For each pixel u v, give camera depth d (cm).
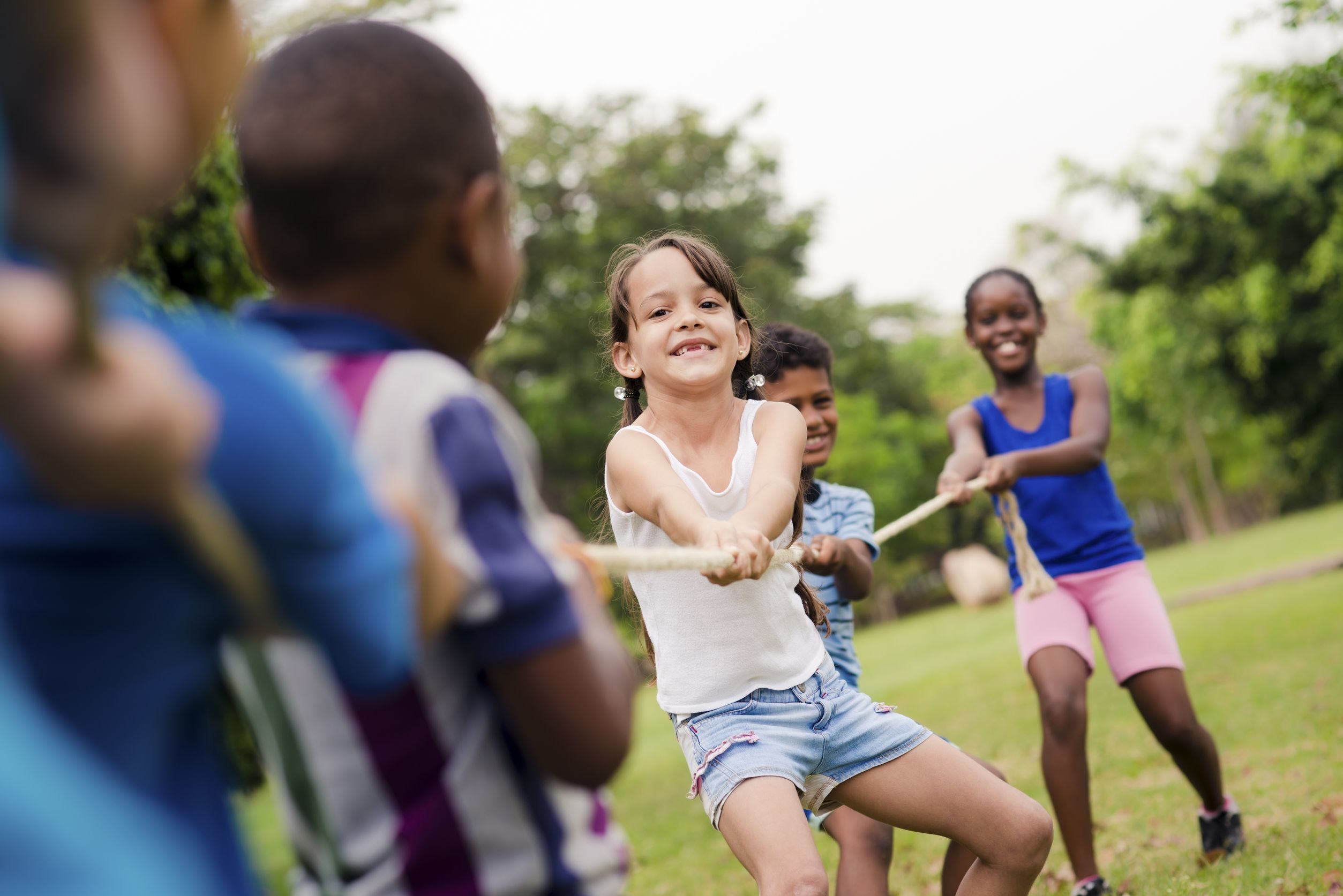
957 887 365
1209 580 2045
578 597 138
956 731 911
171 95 94
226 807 108
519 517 126
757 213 2889
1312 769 571
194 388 85
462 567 119
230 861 105
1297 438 3041
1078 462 462
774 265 2848
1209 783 457
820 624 348
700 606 290
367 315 132
